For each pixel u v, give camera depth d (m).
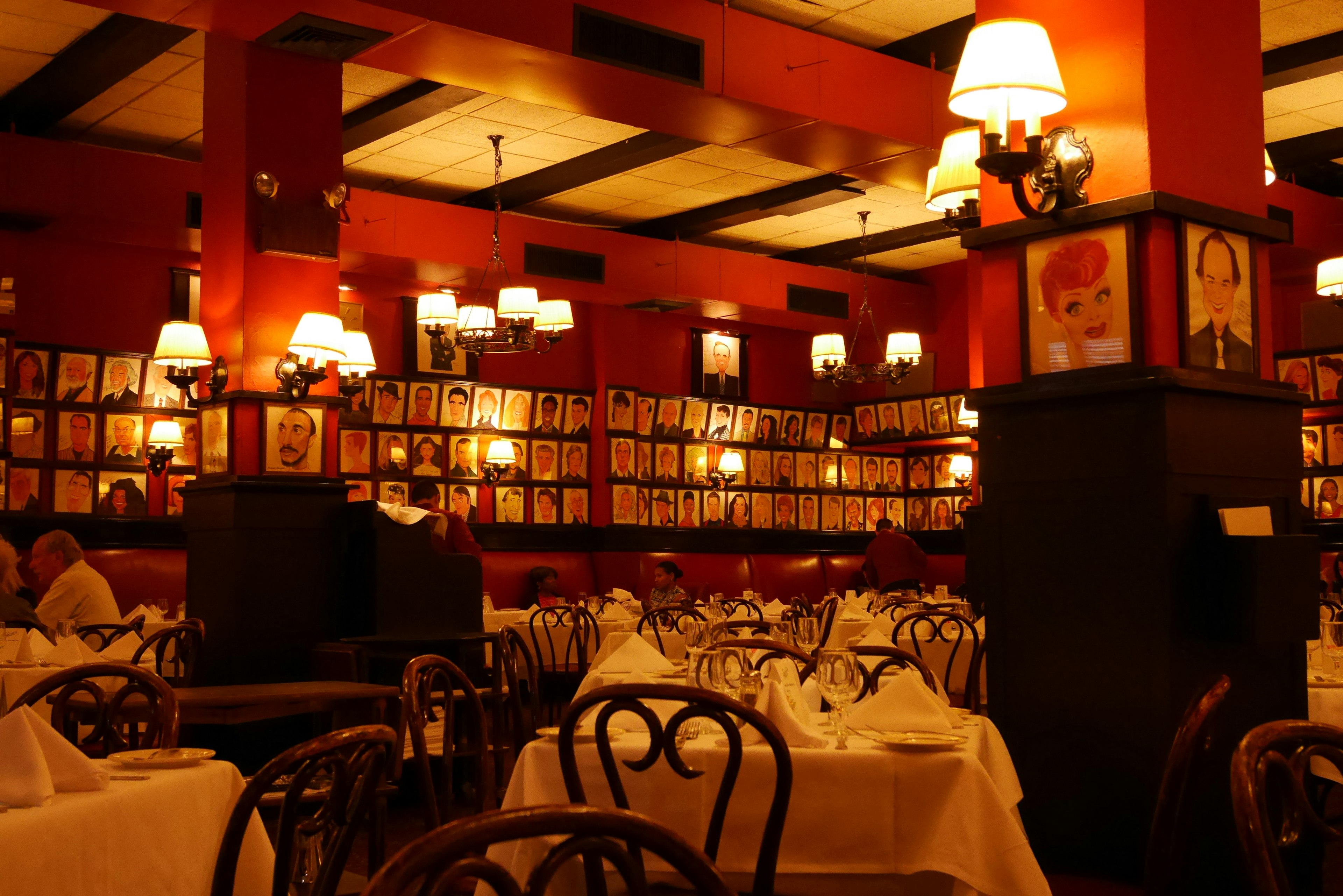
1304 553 3.60
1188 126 3.87
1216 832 3.57
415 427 12.27
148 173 9.65
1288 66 8.80
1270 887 1.43
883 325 14.52
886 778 2.54
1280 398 3.92
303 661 6.70
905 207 12.45
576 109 7.60
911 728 2.73
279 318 6.93
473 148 10.50
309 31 6.42
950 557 15.18
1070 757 3.73
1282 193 11.00
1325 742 1.67
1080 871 3.70
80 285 10.34
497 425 12.82
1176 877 2.07
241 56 6.87
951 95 3.69
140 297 10.66
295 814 1.87
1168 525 3.55
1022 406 3.93
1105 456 3.71
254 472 6.79
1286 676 3.80
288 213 6.86
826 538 15.14
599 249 12.24
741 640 3.84
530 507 13.00
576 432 13.38
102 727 2.96
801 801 2.54
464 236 11.38
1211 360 3.81
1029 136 3.65
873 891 2.56
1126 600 3.63
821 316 13.98
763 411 14.83
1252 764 1.56
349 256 10.94
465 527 7.38
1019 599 3.90
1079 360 3.83
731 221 12.54
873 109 8.09
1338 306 9.35
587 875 1.60
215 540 6.79
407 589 6.58
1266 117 10.10
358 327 12.00
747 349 14.82
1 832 1.76
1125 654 3.62
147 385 10.58
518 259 11.70
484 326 9.66
